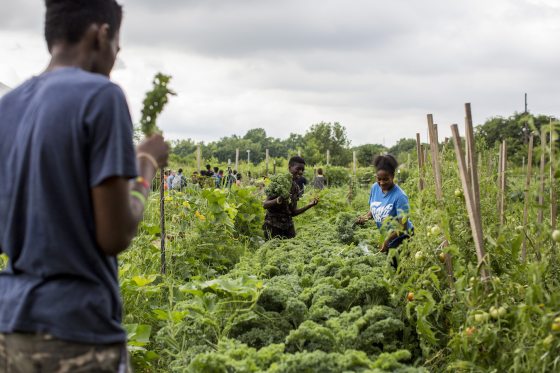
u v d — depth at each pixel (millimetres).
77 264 2156
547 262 4172
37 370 2162
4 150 2240
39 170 2117
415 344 4953
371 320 4852
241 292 5102
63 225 2133
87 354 2170
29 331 2143
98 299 2186
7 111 2277
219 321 5145
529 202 4297
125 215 2145
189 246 8273
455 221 5043
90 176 2123
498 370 4062
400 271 5383
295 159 9227
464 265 4801
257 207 10805
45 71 2355
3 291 2244
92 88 2143
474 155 4383
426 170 5715
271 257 7047
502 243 4539
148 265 7324
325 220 11031
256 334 4914
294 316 5098
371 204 6691
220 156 130000
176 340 5109
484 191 5270
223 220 8930
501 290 4254
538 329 3783
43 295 2143
